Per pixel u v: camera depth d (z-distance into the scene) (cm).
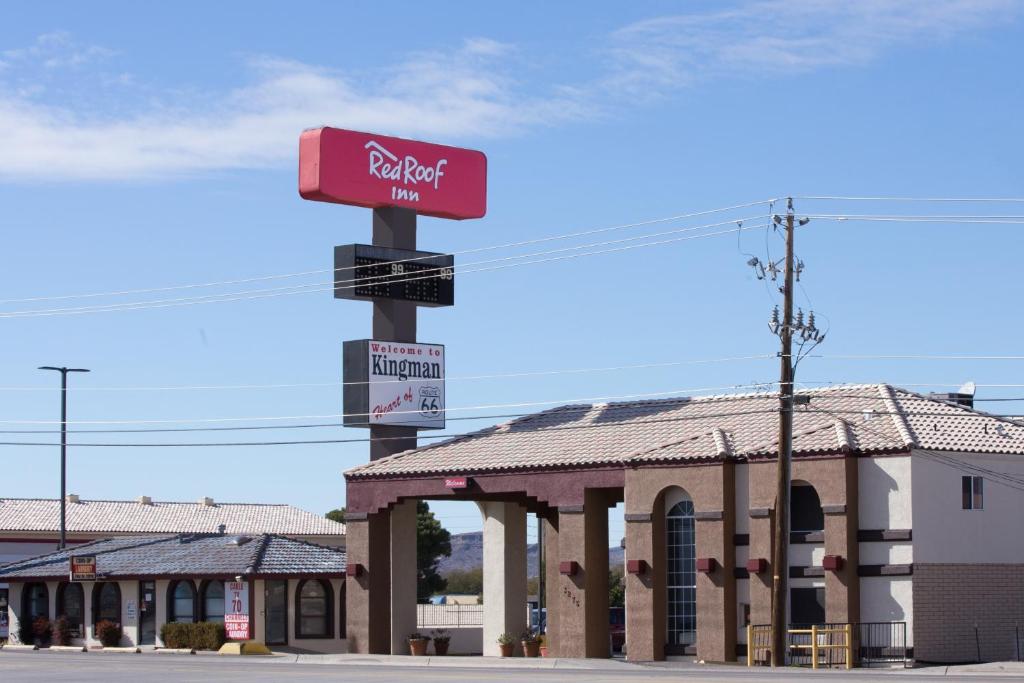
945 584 4547
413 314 6262
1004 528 4706
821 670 4047
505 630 5703
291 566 5947
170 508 10156
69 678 3766
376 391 6050
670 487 4978
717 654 4762
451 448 5759
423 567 11800
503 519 5766
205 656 5500
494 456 5494
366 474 5691
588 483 5162
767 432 4922
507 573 5741
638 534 4981
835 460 4609
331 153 6116
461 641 6328
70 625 6412
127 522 9706
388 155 6309
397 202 6316
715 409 5328
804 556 4681
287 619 5928
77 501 9994
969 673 3897
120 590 6256
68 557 6688
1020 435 4850
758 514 4741
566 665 4766
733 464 4856
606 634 5200
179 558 6212
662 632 4950
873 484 4597
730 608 4794
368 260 6122
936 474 4584
